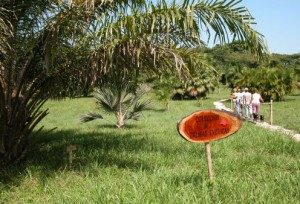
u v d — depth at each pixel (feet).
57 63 27.45
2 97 27.45
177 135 44.06
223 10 23.43
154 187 19.61
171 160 29.50
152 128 54.60
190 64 26.96
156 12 23.40
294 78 140.05
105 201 18.56
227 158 29.37
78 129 56.54
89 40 25.85
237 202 18.48
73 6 23.90
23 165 28.60
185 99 148.87
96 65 25.82
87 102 130.52
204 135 19.79
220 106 110.63
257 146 36.37
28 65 27.45
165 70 27.22
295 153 33.60
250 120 67.67
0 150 28.30
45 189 23.12
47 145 38.65
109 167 26.40
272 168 27.94
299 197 19.26
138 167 26.71
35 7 25.71
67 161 29.17
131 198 18.54
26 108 29.25
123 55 25.08
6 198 22.50
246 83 135.74
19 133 29.09
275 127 57.36
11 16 25.80
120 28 23.82
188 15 22.71
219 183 20.47
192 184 20.30
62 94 32.04
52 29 24.26
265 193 19.12
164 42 25.14
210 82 145.48
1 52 25.04
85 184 23.04
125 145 36.14
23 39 26.30
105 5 25.39
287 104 115.65
